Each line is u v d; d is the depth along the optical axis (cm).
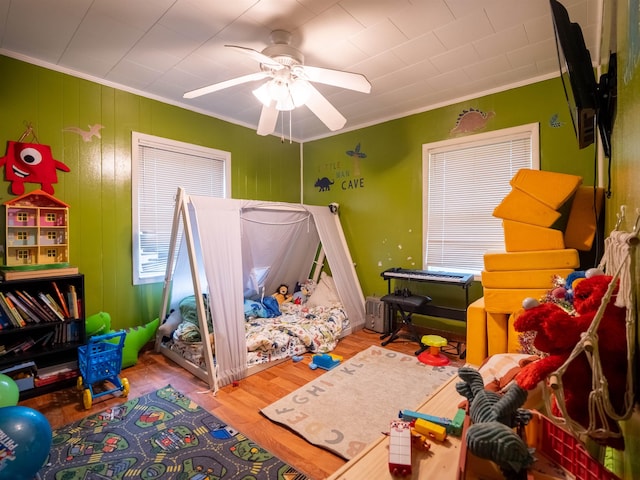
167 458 173
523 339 162
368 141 414
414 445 109
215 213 275
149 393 241
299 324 339
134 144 317
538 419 92
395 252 396
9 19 213
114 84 304
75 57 261
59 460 171
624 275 69
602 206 228
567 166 285
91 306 295
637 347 66
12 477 133
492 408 88
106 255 303
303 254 434
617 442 70
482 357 230
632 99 79
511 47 250
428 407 132
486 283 224
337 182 448
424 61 269
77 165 285
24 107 258
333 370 277
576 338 72
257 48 247
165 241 346
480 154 334
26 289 250
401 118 384
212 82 304
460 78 300
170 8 203
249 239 345
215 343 253
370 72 286
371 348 328
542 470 85
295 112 378
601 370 66
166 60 266
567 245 232
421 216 373
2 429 136
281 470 164
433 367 282
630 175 83
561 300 158
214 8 203
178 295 335
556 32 143
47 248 263
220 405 225
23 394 229
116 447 181
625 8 96
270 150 445
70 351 268
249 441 187
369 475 98
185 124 354
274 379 264
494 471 84
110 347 243
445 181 357
